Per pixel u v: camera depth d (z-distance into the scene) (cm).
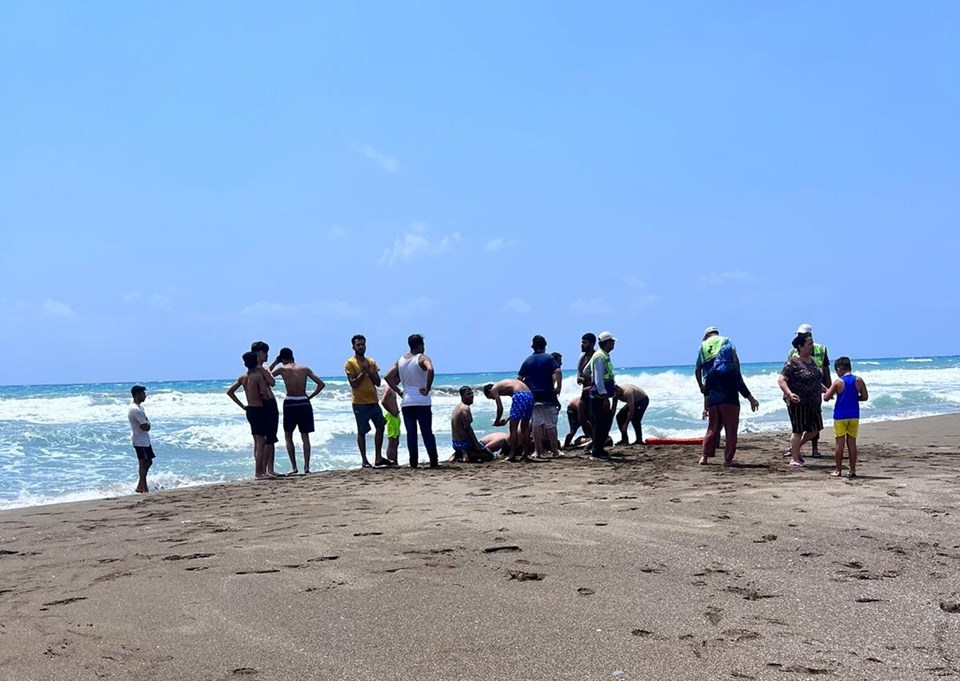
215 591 486
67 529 753
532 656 366
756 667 346
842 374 916
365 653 374
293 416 1241
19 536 723
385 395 1322
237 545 622
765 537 597
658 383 4059
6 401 3225
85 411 2958
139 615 442
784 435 1573
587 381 1240
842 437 909
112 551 628
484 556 553
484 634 396
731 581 483
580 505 754
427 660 364
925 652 361
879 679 331
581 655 366
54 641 402
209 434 2019
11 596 494
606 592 463
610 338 1242
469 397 1306
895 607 427
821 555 543
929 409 2530
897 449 1256
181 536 678
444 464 1252
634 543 584
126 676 354
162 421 2502
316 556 567
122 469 1490
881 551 552
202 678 349
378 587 482
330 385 3981
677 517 680
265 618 430
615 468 1070
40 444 1859
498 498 821
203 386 7956
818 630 393
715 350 1074
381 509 775
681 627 401
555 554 554
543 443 1294
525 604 443
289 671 355
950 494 767
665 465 1084
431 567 526
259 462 1190
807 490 805
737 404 1064
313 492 946
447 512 736
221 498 930
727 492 805
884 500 738
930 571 499
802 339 1023
